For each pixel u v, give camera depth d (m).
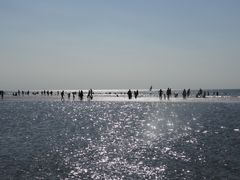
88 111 70.19
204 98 115.19
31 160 24.06
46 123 49.47
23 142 31.91
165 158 24.47
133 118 56.03
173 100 102.06
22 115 61.72
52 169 21.64
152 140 32.78
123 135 36.69
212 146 28.64
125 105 85.50
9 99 124.00
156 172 20.72
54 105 88.25
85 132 39.44
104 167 22.12
